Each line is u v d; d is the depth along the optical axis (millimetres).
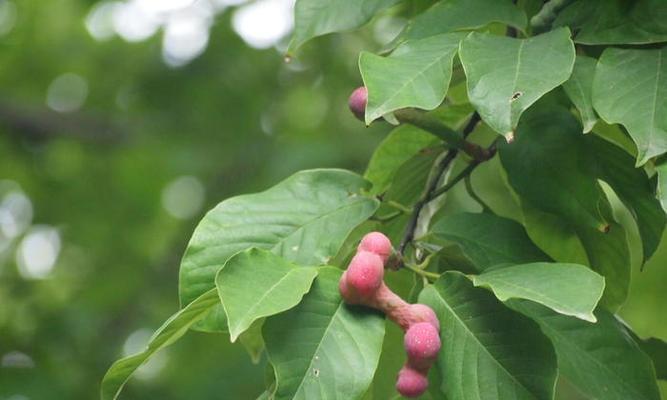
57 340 2758
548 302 1141
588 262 1299
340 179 1264
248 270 1161
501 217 1264
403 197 1349
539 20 1276
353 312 1170
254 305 1142
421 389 1164
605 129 1328
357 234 1324
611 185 1259
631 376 1218
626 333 1231
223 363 2795
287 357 1152
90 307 2967
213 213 1242
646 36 1218
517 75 1173
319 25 1298
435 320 1175
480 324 1181
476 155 1296
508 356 1173
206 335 2826
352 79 3092
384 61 1194
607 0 1243
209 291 1168
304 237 1240
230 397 2729
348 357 1154
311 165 2982
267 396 1215
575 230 1292
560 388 2109
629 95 1191
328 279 1178
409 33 1259
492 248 1252
